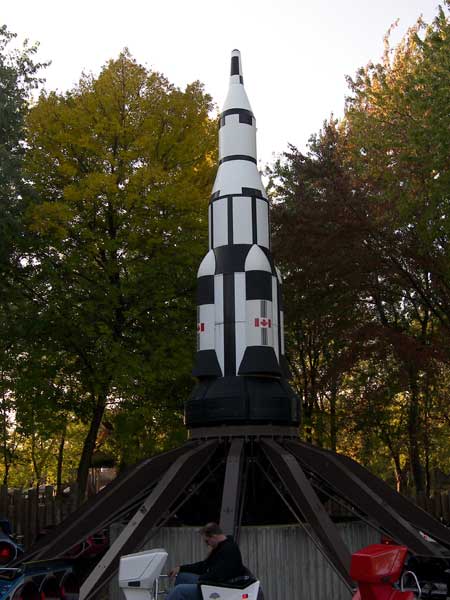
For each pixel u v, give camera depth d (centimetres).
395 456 2686
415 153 1884
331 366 2108
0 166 1823
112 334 1941
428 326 2509
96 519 1302
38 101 2081
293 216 2125
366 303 2350
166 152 2116
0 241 1877
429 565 1338
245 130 1650
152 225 1983
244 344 1482
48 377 1991
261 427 1410
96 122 2020
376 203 2006
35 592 1255
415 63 2158
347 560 1109
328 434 2786
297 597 1219
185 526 1348
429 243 1808
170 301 2095
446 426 2692
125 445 2158
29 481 4166
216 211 1588
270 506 1396
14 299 1975
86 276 2008
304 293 2173
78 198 1903
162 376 1928
